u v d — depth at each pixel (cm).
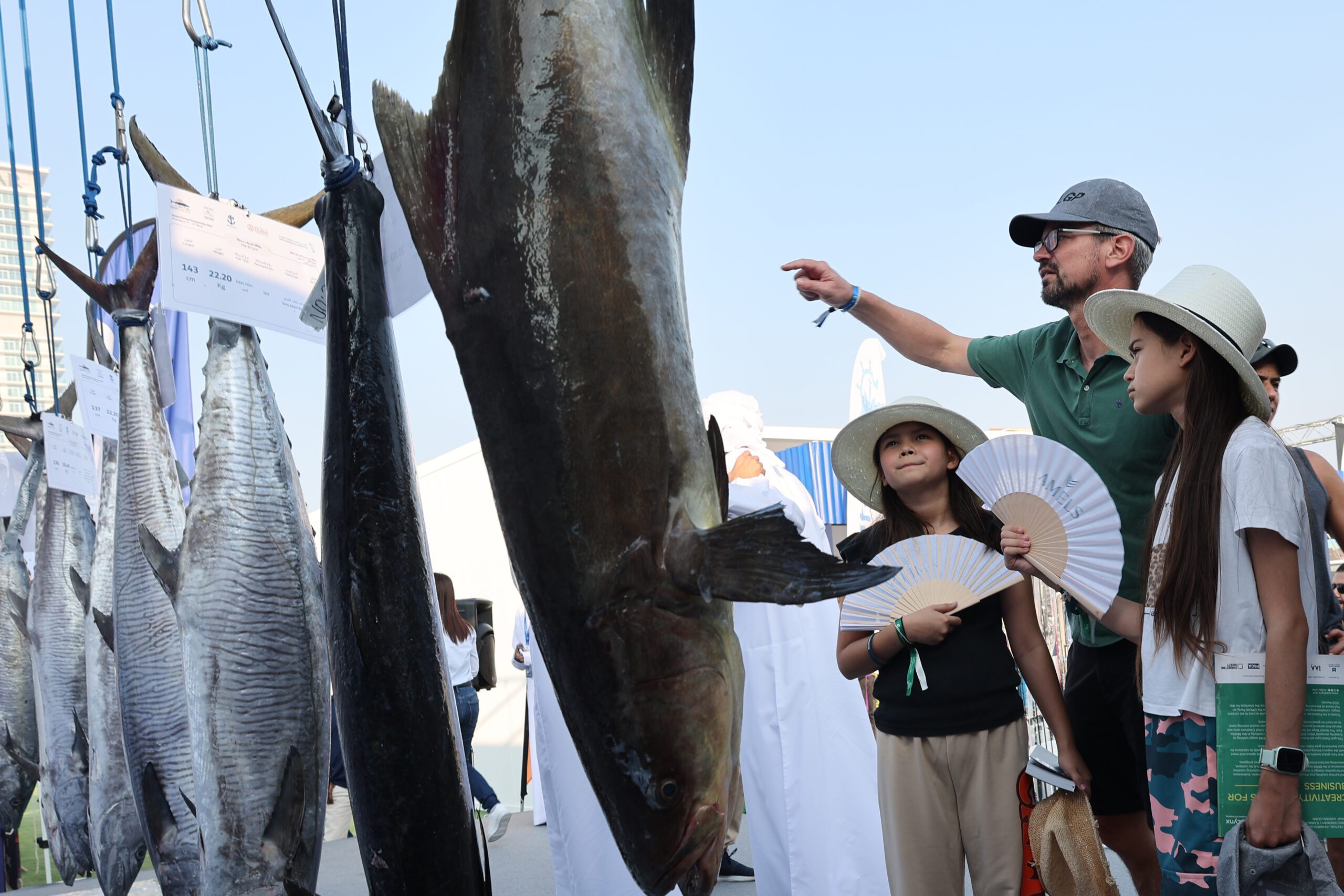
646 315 120
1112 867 466
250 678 181
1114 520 248
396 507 138
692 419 123
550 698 306
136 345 227
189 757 209
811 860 325
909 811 278
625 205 121
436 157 130
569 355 117
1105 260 286
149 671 211
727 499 130
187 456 405
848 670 296
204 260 177
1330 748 191
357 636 134
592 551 117
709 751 121
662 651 118
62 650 309
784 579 110
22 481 364
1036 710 680
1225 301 219
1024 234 314
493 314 120
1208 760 201
